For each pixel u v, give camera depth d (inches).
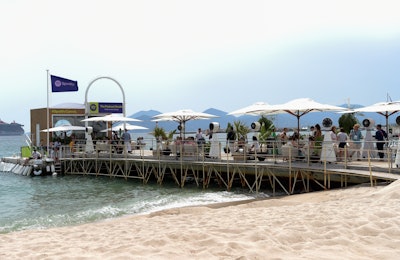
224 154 820.0
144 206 534.9
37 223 455.2
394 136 729.6
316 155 599.8
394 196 350.0
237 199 563.5
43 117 1164.5
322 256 181.6
